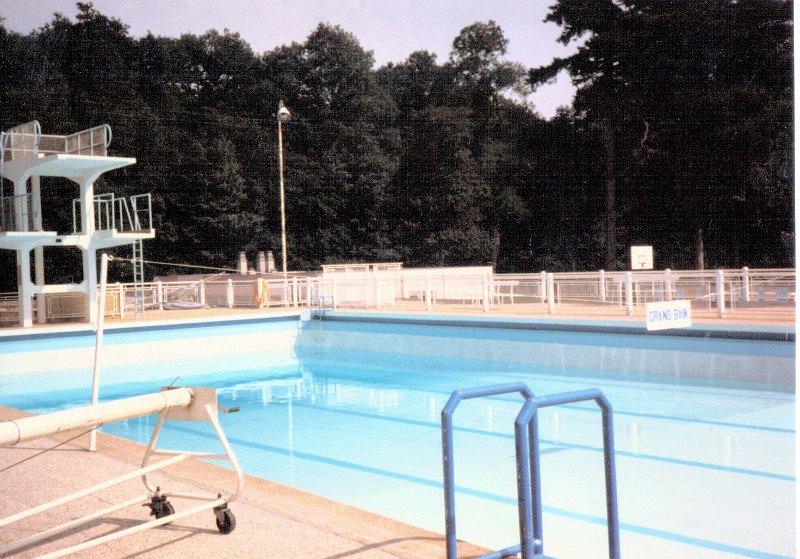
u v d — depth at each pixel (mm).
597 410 11922
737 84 43250
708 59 44156
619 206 49719
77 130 53281
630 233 51406
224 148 54719
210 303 27359
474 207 61250
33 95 53219
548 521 6961
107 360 18531
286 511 5484
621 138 48188
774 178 43562
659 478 8250
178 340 19594
